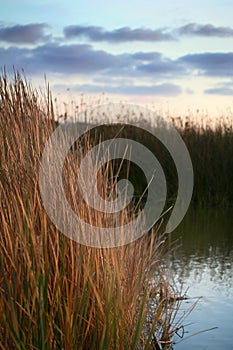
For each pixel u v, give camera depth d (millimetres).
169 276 4250
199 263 5508
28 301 2395
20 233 2529
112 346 2604
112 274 2709
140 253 3328
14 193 2727
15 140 2988
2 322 2420
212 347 3457
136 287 2816
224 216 8695
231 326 3826
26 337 2420
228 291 4605
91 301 2682
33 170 2850
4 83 3207
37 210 2740
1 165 2912
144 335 3244
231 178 10211
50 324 2404
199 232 7203
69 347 2410
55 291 2496
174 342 3525
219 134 10758
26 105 3172
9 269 2516
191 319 3959
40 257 2541
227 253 5984
